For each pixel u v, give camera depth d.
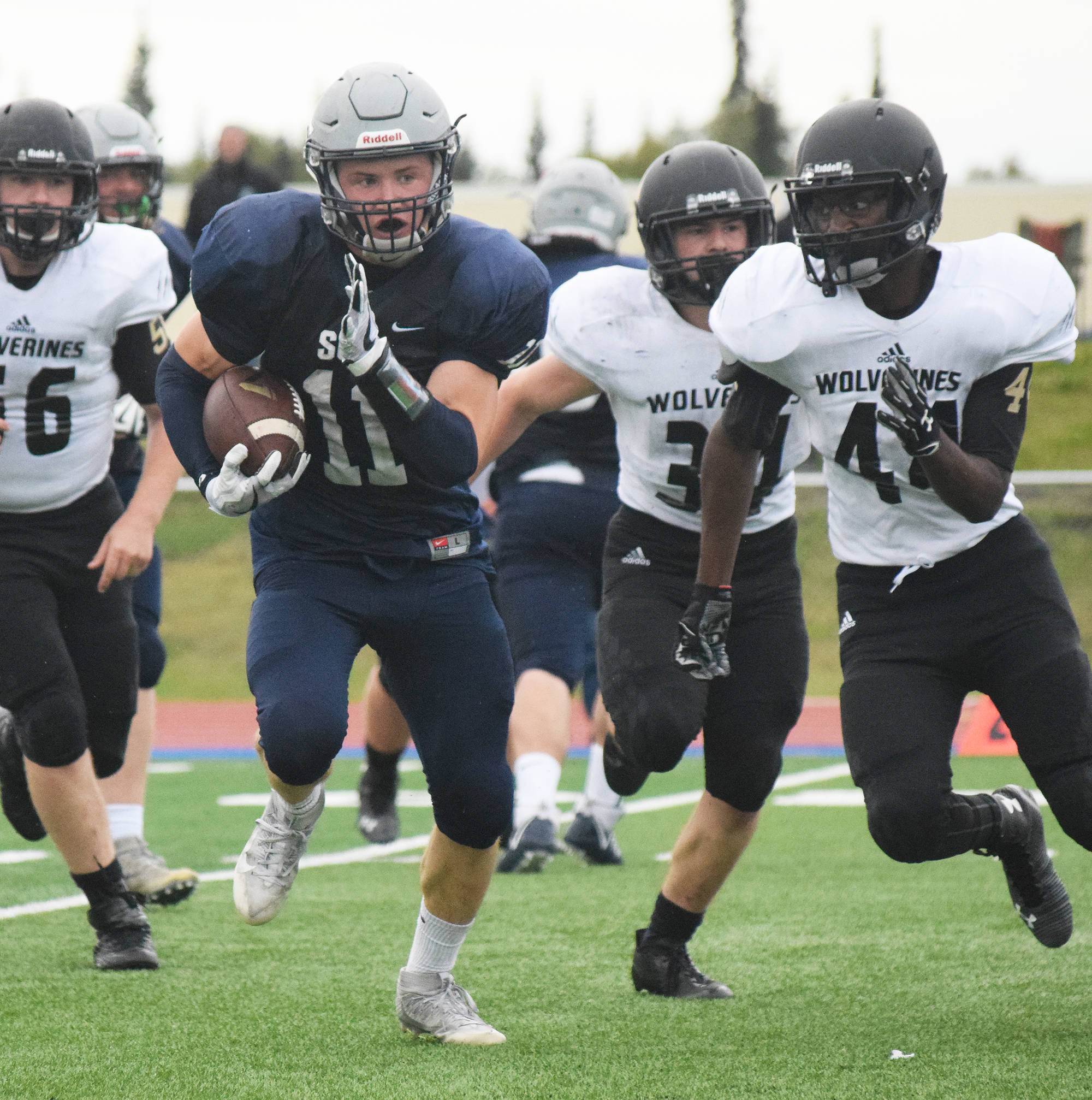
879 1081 10.25
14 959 14.42
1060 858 19.72
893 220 10.66
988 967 13.92
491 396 11.01
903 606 11.63
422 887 11.60
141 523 14.41
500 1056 11.05
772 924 16.03
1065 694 11.01
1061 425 60.50
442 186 10.62
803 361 11.12
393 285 10.85
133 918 14.09
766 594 13.02
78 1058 10.95
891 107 10.77
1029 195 72.75
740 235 12.76
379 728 20.62
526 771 19.23
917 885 18.17
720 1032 11.73
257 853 11.43
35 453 13.93
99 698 14.65
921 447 10.17
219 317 10.80
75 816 13.77
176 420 11.22
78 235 13.80
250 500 10.62
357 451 10.99
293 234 10.73
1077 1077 10.23
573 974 13.88
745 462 11.55
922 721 11.24
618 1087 10.18
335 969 14.02
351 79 10.57
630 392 13.09
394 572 11.20
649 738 12.26
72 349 13.91
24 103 13.47
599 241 20.64
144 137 18.80
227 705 42.75
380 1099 9.91
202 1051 11.17
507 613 19.17
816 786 27.31
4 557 13.91
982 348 10.89
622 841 22.28
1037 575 11.48
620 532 13.53
